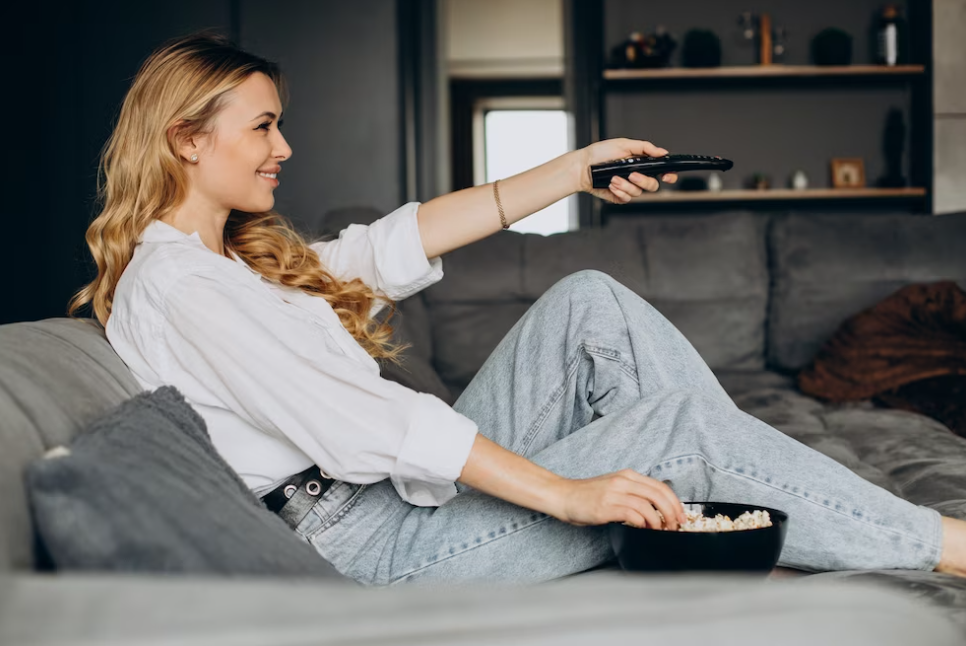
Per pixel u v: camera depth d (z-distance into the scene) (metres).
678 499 1.12
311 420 1.11
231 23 5.12
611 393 1.39
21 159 5.02
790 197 5.12
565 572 1.24
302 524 1.23
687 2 5.48
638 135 5.49
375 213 2.99
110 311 1.33
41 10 5.02
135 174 1.32
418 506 1.29
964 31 5.12
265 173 1.39
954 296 2.73
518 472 1.10
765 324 3.06
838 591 0.44
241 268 1.25
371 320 1.55
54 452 0.67
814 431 2.11
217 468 0.95
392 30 5.16
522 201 1.54
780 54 5.33
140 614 0.40
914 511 1.17
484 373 1.51
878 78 5.27
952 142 5.15
